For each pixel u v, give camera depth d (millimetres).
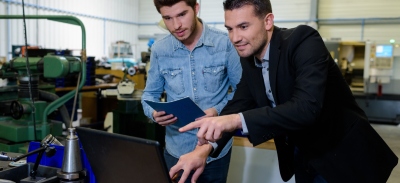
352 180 1148
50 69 2135
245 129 972
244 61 1264
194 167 1128
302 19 8234
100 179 991
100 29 8281
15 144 2176
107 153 900
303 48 1040
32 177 1108
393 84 6039
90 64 4332
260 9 1029
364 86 6203
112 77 4977
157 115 1313
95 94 4637
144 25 9789
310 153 1183
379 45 5934
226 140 1220
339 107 1170
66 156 1021
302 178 1392
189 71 1500
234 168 2135
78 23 2102
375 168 1170
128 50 7688
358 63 6703
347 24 7871
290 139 1271
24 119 2301
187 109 1192
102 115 4684
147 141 771
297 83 1016
